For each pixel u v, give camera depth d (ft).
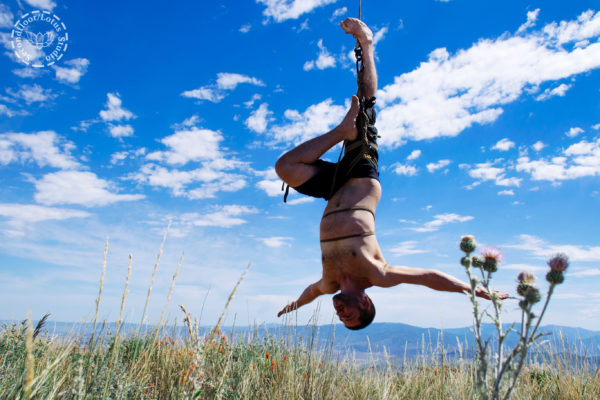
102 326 9.68
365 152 14.15
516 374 6.85
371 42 16.11
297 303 16.97
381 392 17.43
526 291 6.93
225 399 13.17
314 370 15.99
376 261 13.02
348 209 13.57
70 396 9.79
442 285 12.03
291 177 14.08
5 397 9.32
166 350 15.12
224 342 17.62
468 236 7.76
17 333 13.75
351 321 13.19
